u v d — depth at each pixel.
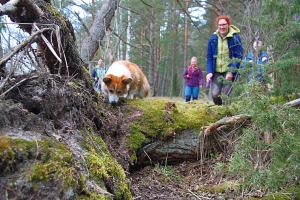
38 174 1.73
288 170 2.89
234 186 3.63
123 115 4.39
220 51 5.84
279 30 3.89
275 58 4.17
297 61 3.60
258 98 3.06
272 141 3.12
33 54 2.66
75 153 2.10
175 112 4.57
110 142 3.90
